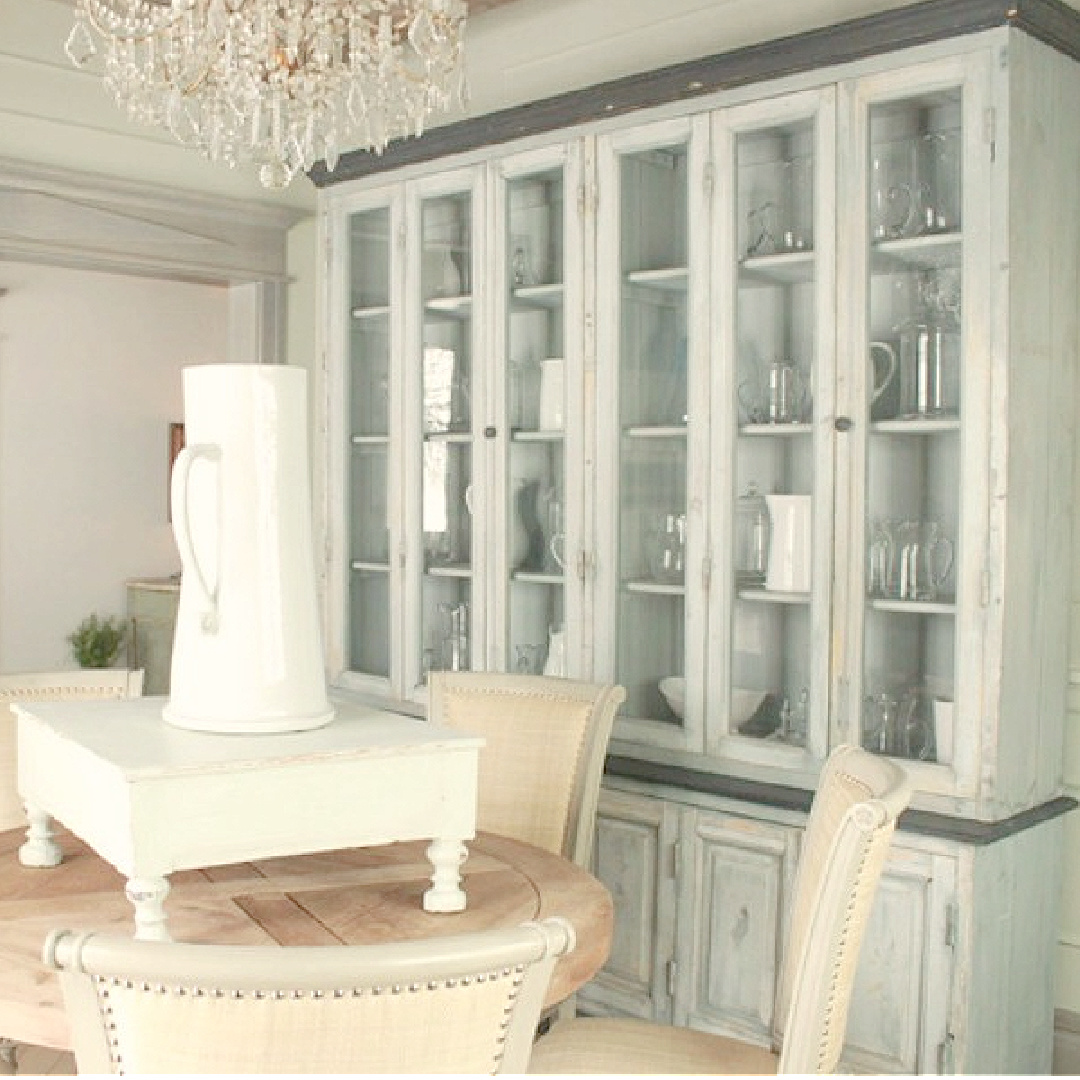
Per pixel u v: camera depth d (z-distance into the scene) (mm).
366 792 1609
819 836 1858
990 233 2340
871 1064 2457
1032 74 2383
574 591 3033
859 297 2520
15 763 2293
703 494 2775
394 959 1006
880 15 2428
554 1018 2572
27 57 3352
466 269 3293
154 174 3650
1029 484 2422
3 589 5176
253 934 1590
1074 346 2582
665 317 2846
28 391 5223
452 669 3361
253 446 1673
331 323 3678
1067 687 2658
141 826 1467
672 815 2785
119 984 1026
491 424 3229
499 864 1938
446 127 3254
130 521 5555
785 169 2629
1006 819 2391
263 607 1673
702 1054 1860
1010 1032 2498
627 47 3180
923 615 2451
